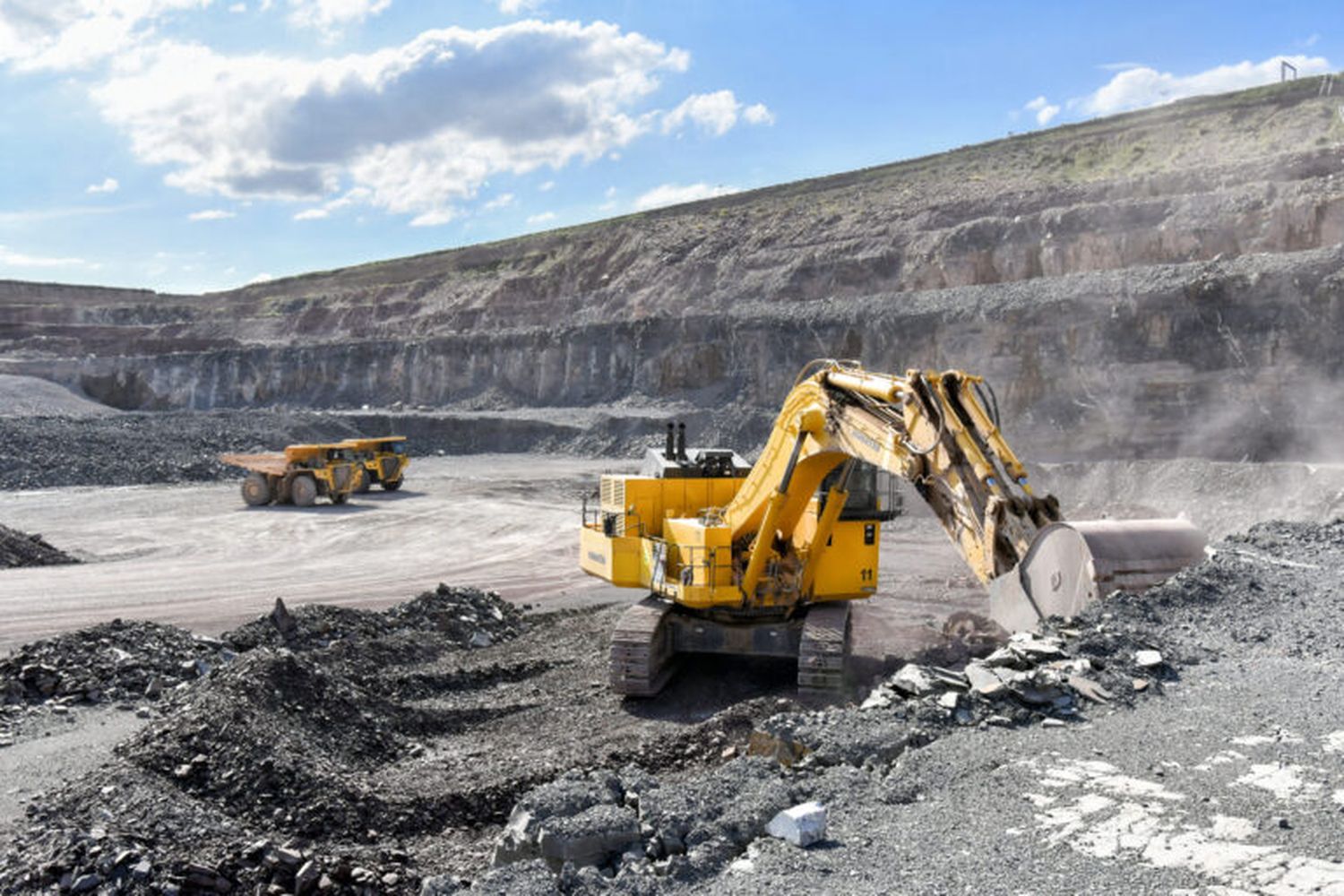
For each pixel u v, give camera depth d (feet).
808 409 43.01
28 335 329.11
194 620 65.10
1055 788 22.25
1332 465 108.06
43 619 64.64
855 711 28.22
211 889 26.58
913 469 35.58
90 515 120.88
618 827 21.30
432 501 136.05
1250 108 248.52
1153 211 187.93
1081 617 33.19
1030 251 202.69
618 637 45.93
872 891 18.08
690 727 41.01
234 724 34.81
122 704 43.06
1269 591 37.99
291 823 31.01
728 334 211.82
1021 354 159.53
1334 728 25.04
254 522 116.37
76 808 30.04
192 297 412.57
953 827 20.70
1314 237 164.14
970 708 27.66
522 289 325.62
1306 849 18.79
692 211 333.01
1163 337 144.56
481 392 251.39
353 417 220.23
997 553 33.32
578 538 106.52
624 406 218.38
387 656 54.49
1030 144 285.23
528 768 36.45
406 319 335.88
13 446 156.46
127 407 271.28
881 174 305.94
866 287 229.45
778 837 20.70
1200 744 24.35
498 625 64.49
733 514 48.91
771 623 48.70
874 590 49.16
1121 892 17.54
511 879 19.72
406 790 33.58
